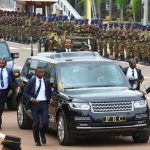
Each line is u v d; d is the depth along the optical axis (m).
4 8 82.75
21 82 26.11
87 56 25.92
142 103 22.50
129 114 22.17
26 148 22.14
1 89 26.06
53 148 22.09
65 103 22.27
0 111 26.14
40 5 75.19
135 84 26.20
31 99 22.56
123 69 26.66
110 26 58.34
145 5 68.12
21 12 75.50
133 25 55.94
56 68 23.91
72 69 23.95
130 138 24.14
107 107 22.06
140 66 52.69
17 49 65.94
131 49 55.06
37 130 22.62
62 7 77.75
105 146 22.50
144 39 53.59
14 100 30.83
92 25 59.62
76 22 60.19
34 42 70.94
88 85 23.44
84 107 21.95
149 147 22.28
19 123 26.33
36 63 25.73
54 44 44.03
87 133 21.98
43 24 68.06
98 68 24.14
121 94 22.45
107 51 58.59
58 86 23.25
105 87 23.42
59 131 22.73
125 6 89.12
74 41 40.78
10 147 12.20
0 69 26.20
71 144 22.52
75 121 21.91
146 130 22.61
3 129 26.16
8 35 77.00
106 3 93.69
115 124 22.05
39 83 22.61
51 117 23.39
